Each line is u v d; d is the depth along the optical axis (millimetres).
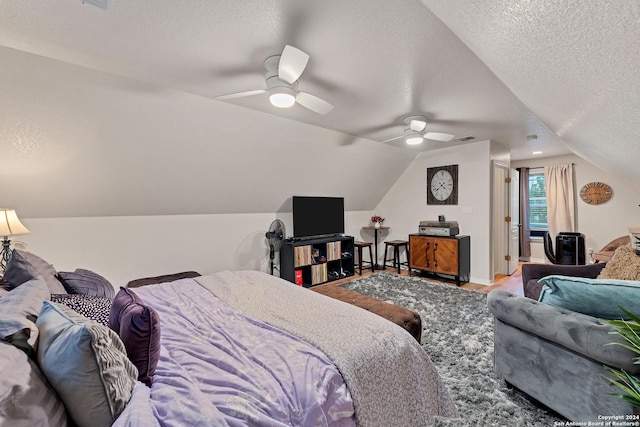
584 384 1349
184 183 3164
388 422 1156
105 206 2889
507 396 1692
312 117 3080
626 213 4742
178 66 1979
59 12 1412
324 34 1599
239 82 2242
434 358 2107
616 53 722
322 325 1411
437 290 3836
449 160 4570
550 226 5449
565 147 4430
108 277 2996
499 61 1316
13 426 578
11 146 2104
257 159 3400
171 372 1042
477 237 4258
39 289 1239
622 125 1170
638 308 1293
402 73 2057
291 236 4492
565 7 662
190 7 1381
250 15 1441
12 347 749
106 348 809
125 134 2461
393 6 1370
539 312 1511
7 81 1847
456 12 1021
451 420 1507
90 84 2064
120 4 1356
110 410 768
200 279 2256
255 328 1391
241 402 880
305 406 929
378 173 4887
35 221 2605
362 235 5602
